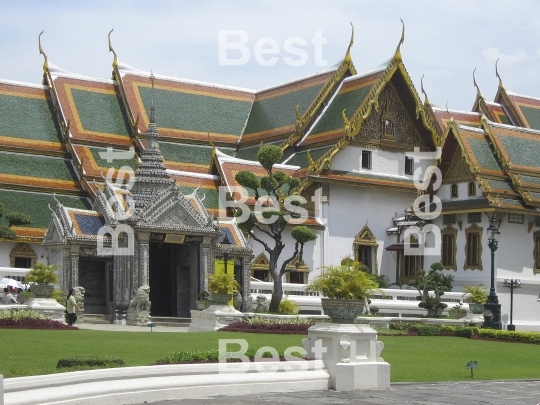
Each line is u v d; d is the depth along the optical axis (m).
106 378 17.70
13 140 62.34
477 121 72.25
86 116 65.44
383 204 63.22
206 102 71.38
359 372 21.16
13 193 58.91
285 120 67.69
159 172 44.25
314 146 63.41
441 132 67.56
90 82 68.06
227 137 70.00
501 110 76.06
